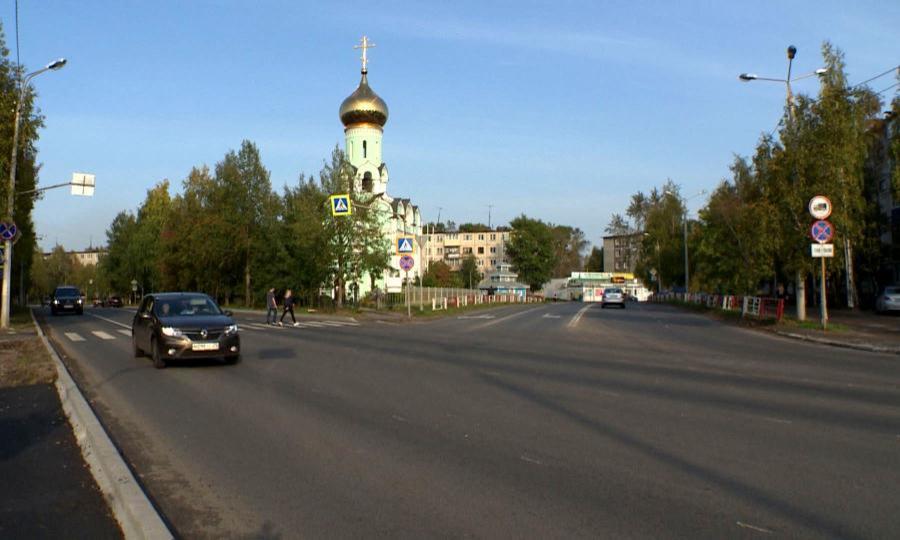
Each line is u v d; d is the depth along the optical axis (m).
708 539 4.65
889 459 6.71
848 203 26.09
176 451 7.31
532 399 10.34
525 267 113.62
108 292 108.25
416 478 6.18
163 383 12.45
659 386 11.65
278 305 54.38
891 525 4.89
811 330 23.56
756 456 6.85
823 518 5.04
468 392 11.04
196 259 58.97
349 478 6.21
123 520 5.15
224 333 14.59
